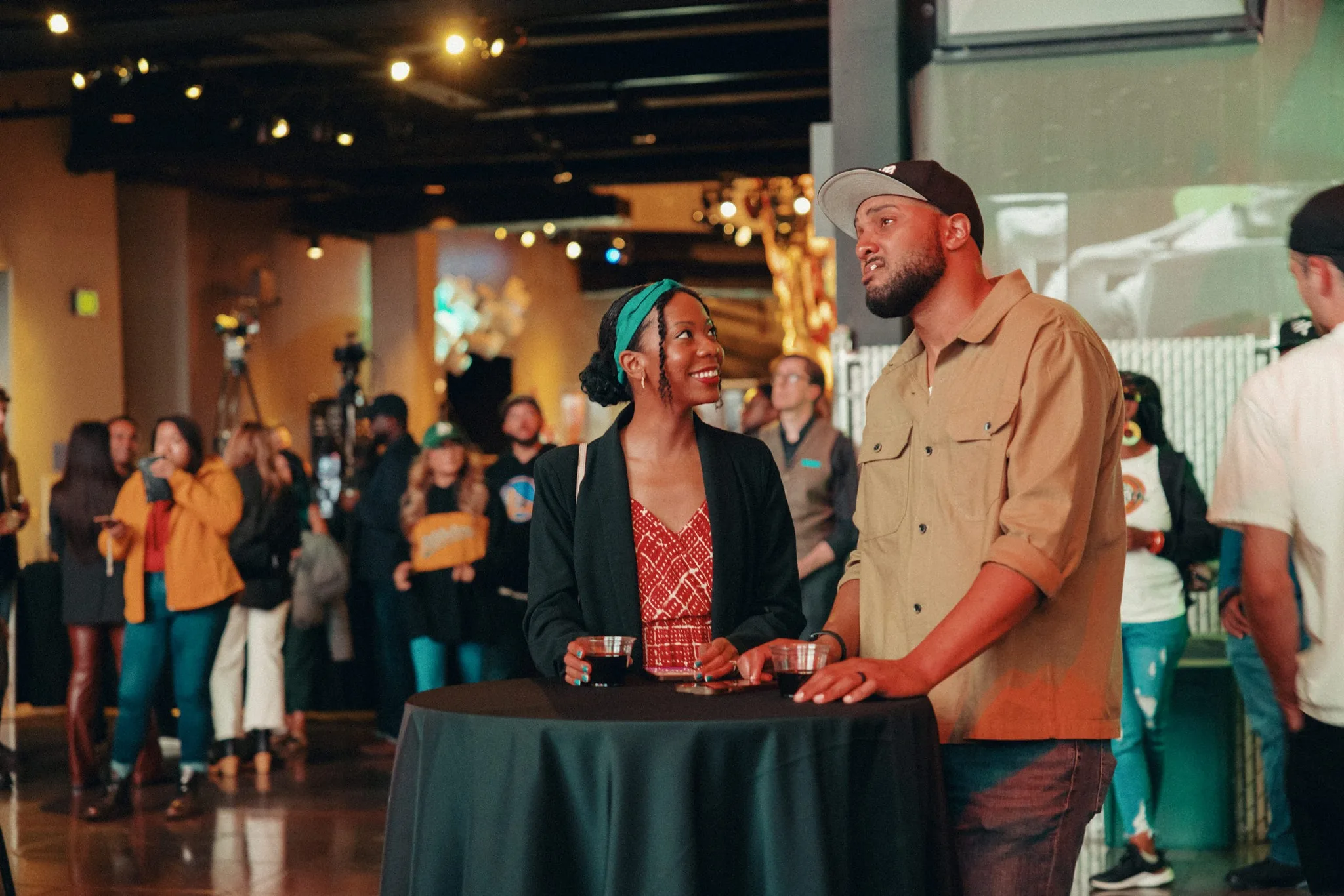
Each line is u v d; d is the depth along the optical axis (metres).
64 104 10.09
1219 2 5.24
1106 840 4.93
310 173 12.49
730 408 14.36
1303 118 5.27
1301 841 2.10
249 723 6.44
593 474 2.54
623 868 1.84
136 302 11.42
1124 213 5.39
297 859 4.93
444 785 2.01
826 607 4.99
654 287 2.54
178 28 7.63
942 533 2.20
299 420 13.01
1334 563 2.03
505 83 9.80
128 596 5.55
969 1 5.44
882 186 2.23
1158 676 4.36
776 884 1.84
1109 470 2.19
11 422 9.59
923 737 1.96
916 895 1.91
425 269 14.33
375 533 6.83
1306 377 2.05
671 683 2.30
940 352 2.24
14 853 5.02
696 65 9.55
